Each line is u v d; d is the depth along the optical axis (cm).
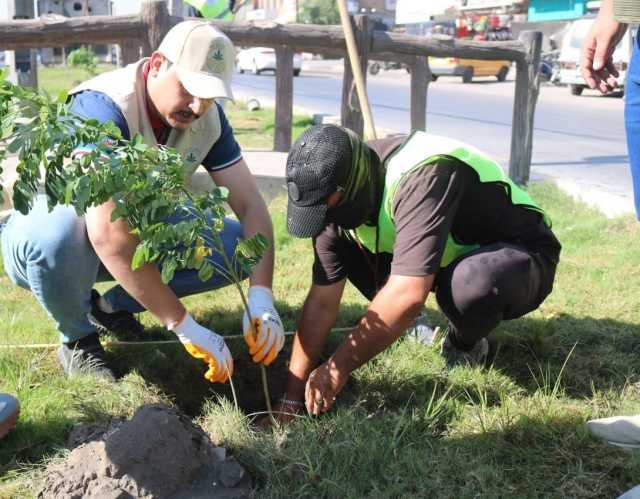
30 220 287
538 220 301
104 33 598
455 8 2670
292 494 234
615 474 247
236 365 337
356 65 414
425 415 273
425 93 741
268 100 1593
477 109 1475
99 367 310
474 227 285
